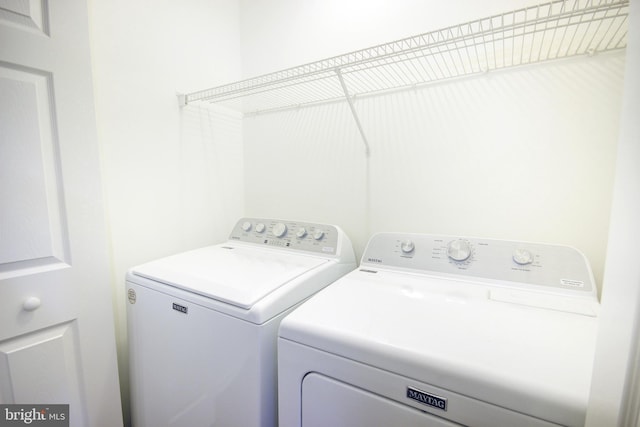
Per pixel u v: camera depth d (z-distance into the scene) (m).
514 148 1.19
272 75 1.51
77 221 1.08
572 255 0.99
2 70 0.88
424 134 1.38
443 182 1.36
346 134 1.60
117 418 1.25
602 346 0.41
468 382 0.58
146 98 1.44
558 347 0.65
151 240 1.50
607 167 1.04
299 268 1.20
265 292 0.94
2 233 0.90
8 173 0.91
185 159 1.65
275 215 1.92
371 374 0.68
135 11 1.38
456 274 1.11
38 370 1.01
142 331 1.17
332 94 1.62
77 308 1.10
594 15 0.93
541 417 0.52
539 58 1.11
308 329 0.76
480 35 0.92
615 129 1.02
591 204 1.08
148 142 1.46
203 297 0.97
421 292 0.98
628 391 0.36
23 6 0.91
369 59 1.09
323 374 0.75
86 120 1.09
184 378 1.04
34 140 0.96
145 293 1.14
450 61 1.29
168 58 1.53
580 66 1.06
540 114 1.13
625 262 0.37
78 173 1.07
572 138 1.09
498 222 1.25
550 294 0.95
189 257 1.38
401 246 1.26
